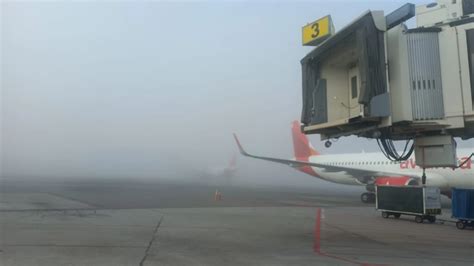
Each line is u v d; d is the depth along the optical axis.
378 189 24.75
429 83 12.96
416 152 14.61
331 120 15.41
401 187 23.30
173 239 14.86
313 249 13.53
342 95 15.38
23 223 18.12
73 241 13.91
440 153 14.09
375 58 12.73
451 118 12.78
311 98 15.76
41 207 25.42
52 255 11.60
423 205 21.92
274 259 11.68
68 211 23.38
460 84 12.71
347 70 15.34
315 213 26.02
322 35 15.02
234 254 12.34
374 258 12.05
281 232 17.44
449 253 13.11
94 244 13.45
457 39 12.83
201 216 22.58
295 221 21.44
